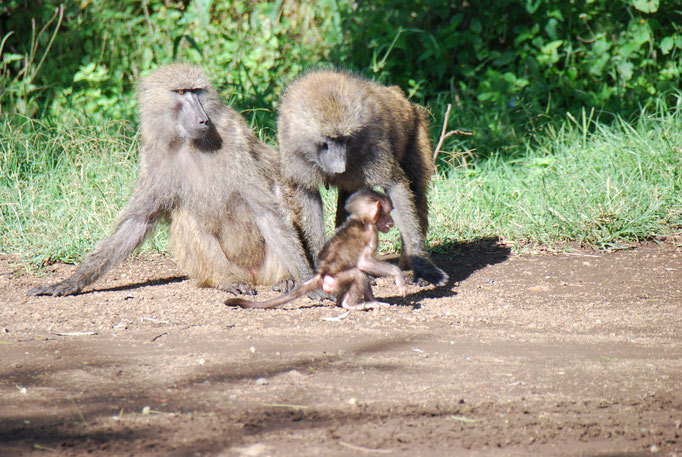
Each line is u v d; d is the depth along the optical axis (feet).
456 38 62.64
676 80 60.13
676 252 40.29
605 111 57.26
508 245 42.88
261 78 64.18
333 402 20.94
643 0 58.80
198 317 30.50
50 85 64.39
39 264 39.91
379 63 61.57
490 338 27.40
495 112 58.18
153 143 34.96
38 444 18.29
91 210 45.47
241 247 36.63
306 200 35.76
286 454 17.67
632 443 18.24
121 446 18.15
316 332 28.27
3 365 24.63
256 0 72.59
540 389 21.98
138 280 37.96
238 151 35.14
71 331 28.73
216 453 17.78
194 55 66.39
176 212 36.01
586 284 35.45
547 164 50.11
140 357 25.34
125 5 70.54
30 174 49.60
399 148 36.94
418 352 25.67
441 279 35.29
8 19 69.51
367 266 31.17
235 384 22.49
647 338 27.35
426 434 18.74
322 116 32.76
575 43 63.41
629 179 45.73
